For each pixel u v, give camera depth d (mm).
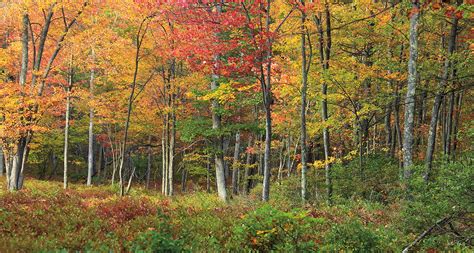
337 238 8719
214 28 14469
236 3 13906
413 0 12500
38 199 14641
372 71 18250
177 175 48594
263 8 14633
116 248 7977
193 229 10273
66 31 21594
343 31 19391
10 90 19234
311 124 19125
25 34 20594
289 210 13430
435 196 9414
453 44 16156
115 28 22031
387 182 15883
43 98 20266
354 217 12109
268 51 14539
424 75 16516
